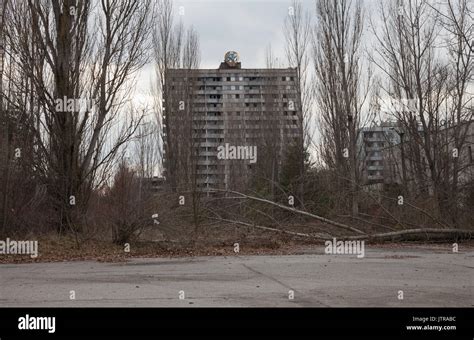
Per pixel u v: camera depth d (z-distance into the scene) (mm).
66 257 13023
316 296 7230
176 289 7895
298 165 27297
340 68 27672
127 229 14641
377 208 17141
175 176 21344
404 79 22219
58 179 15727
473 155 20047
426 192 18641
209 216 15695
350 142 26781
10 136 15570
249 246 15164
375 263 11336
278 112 36000
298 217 16375
